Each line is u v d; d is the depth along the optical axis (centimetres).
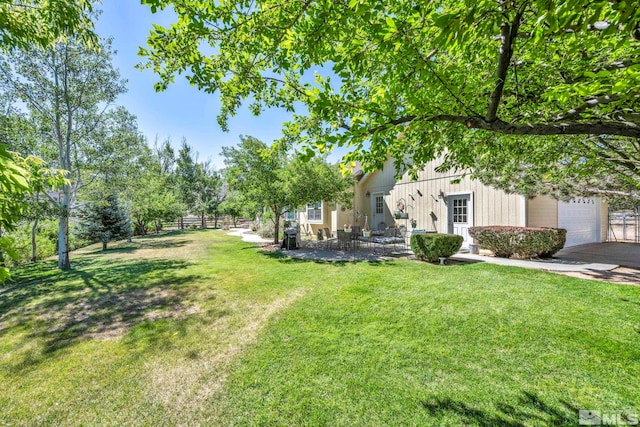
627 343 291
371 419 208
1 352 326
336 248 1098
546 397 221
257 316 412
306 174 1004
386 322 369
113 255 1084
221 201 3000
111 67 875
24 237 1053
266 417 215
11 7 295
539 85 257
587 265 640
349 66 245
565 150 400
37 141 824
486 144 349
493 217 859
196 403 233
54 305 493
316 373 265
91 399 242
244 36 250
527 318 359
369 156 269
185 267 788
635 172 395
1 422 218
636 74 144
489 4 150
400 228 1066
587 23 129
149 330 375
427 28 201
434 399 225
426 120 220
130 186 1115
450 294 463
